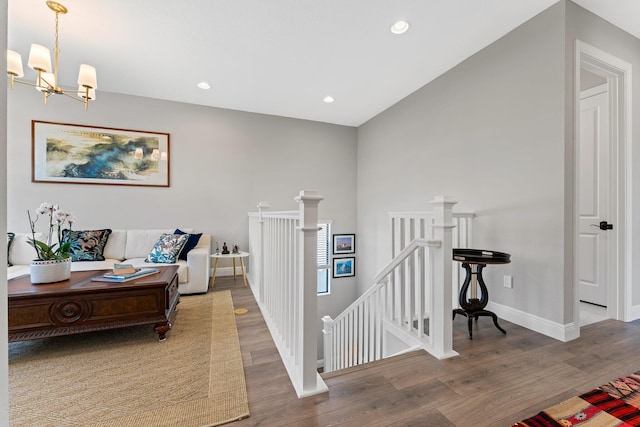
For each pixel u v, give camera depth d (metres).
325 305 4.88
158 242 3.37
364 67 3.04
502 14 2.23
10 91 3.32
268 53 2.79
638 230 2.48
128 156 3.80
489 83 2.62
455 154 3.00
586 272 2.89
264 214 2.61
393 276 2.34
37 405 1.36
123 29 2.42
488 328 2.27
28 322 1.81
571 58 2.08
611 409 1.31
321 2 2.11
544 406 1.33
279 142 4.59
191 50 2.74
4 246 0.57
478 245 2.71
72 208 3.58
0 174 0.56
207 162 4.18
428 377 1.57
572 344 1.98
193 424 1.23
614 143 2.43
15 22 2.31
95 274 2.36
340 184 5.00
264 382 1.54
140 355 1.85
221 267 4.25
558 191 2.09
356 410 1.31
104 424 1.24
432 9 2.18
